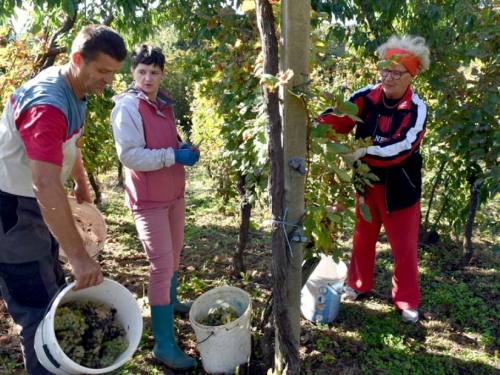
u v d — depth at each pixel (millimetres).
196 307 2768
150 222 2631
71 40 4102
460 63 4098
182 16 3773
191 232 5184
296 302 2176
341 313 3328
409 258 3111
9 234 2004
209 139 5832
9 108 1899
